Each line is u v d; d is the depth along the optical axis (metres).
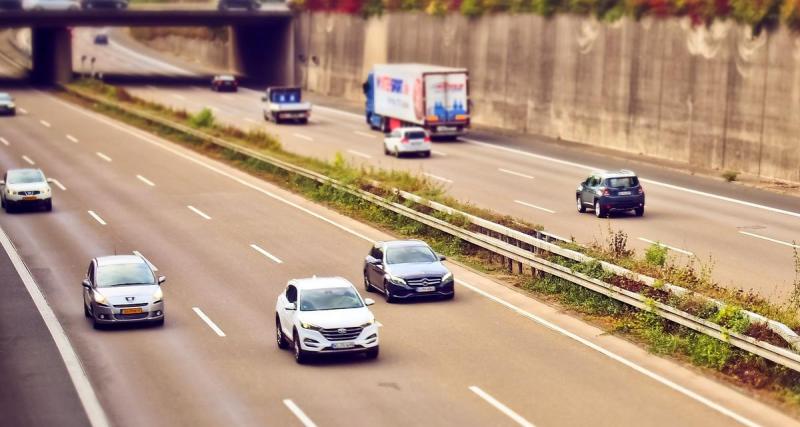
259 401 23.27
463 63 85.75
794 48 53.22
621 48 66.56
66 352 27.69
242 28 133.50
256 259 39.72
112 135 78.62
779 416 21.81
